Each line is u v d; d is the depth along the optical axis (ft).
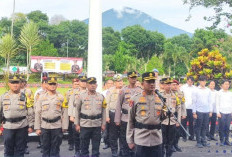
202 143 28.86
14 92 20.43
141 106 15.01
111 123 24.56
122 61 265.75
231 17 58.44
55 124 20.76
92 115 21.03
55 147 20.97
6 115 19.95
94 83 21.22
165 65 261.44
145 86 15.15
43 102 20.76
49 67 151.12
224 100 28.96
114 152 24.29
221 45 71.82
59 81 152.56
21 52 249.96
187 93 30.99
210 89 31.48
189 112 30.83
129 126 15.49
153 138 14.99
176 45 351.46
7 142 20.10
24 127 20.39
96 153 21.26
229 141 30.45
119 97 23.12
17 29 316.19
